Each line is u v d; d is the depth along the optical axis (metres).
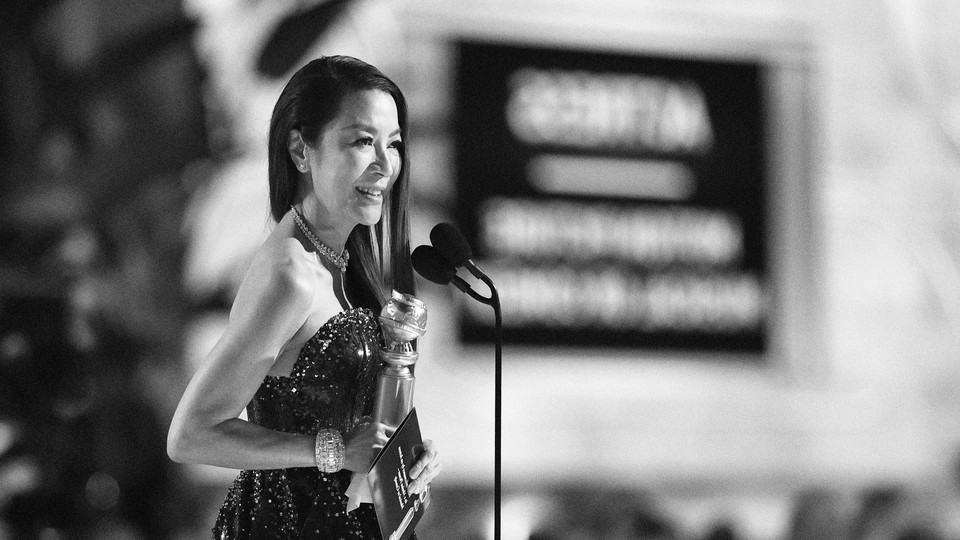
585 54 14.66
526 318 14.28
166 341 12.72
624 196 14.71
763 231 15.10
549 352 14.34
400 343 4.16
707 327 14.87
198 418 3.92
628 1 14.76
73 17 12.84
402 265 4.54
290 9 13.40
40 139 12.62
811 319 15.13
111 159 12.83
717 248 14.95
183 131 13.05
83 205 12.61
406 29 14.03
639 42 14.81
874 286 15.34
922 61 15.70
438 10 14.16
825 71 15.38
